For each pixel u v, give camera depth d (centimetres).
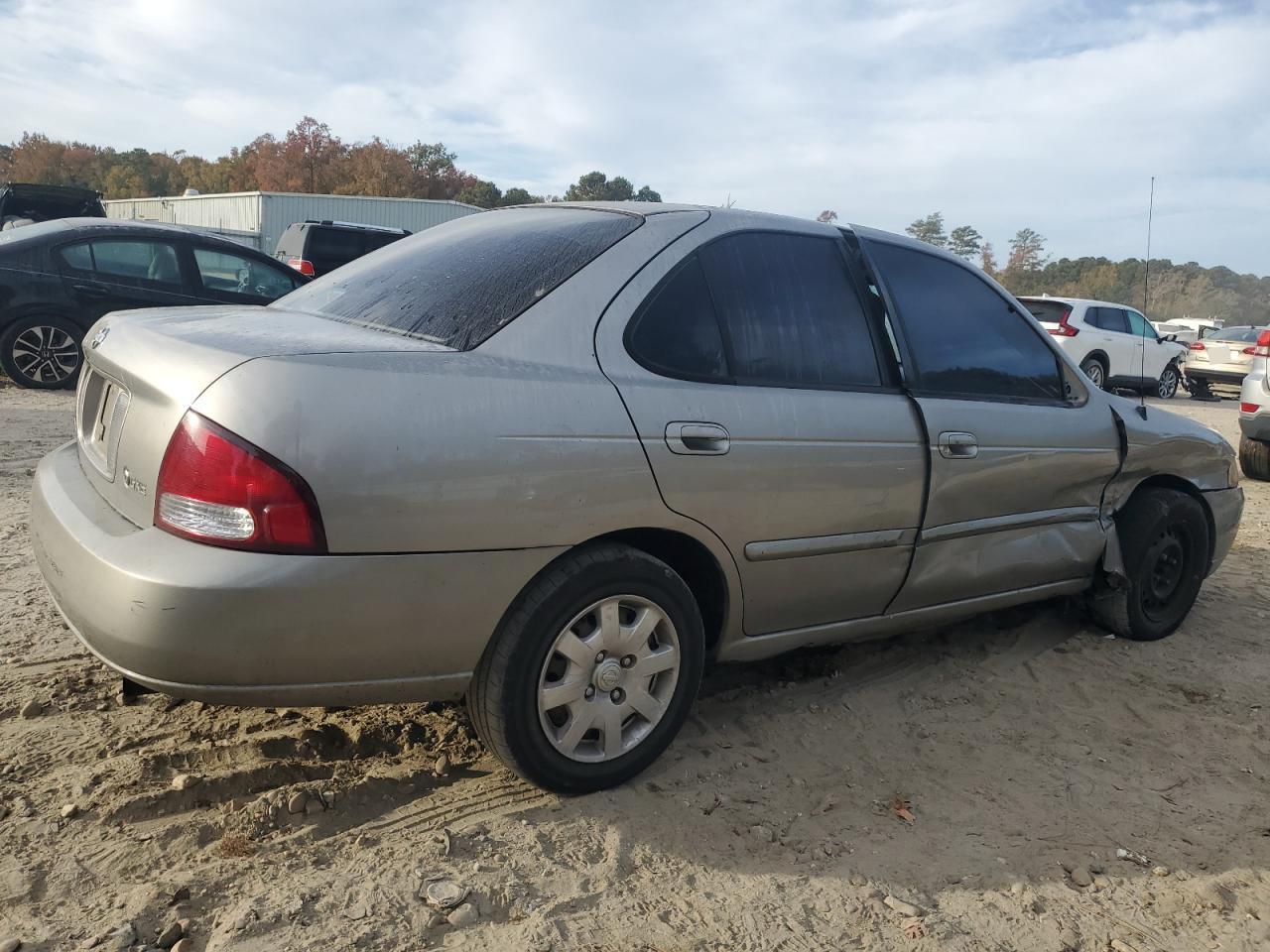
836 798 303
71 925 222
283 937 222
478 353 265
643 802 291
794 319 329
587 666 279
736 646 321
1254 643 470
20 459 671
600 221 320
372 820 272
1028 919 252
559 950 227
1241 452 962
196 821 264
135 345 268
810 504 317
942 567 367
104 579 236
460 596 253
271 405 233
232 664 234
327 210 3091
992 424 374
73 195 1867
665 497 282
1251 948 246
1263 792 325
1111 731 366
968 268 402
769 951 233
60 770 285
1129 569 445
